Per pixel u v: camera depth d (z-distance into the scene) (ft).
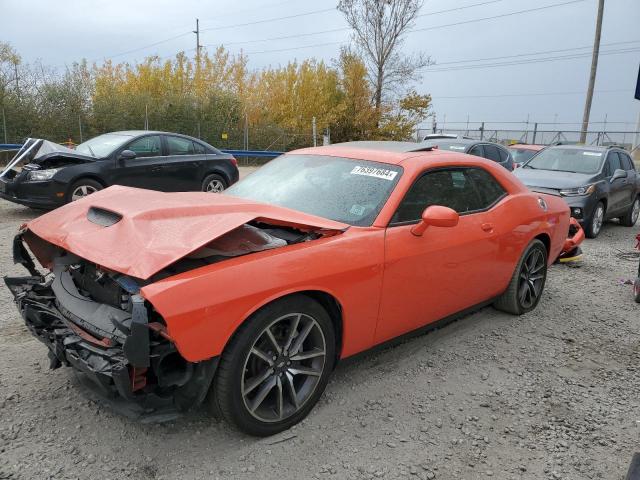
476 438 9.70
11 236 23.81
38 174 27.12
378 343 11.27
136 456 8.61
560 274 21.76
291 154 14.25
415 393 11.16
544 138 114.73
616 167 34.37
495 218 13.74
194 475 8.24
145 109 79.46
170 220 9.02
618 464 9.20
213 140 86.02
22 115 68.80
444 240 11.88
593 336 14.96
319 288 9.36
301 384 9.82
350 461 8.81
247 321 8.56
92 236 8.97
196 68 98.99
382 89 116.78
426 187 11.97
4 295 15.46
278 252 9.14
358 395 10.92
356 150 13.17
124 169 29.81
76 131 73.20
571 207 29.96
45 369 11.16
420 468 8.77
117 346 8.14
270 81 104.68
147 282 8.05
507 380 12.00
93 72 91.91
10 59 68.28
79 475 8.09
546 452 9.41
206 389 8.37
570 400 11.28
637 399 11.48
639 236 23.80
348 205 11.28
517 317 16.05
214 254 8.80
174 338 7.61
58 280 10.12
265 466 8.54
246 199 11.99
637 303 18.25
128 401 8.18
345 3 111.65
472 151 36.76
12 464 8.21
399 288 10.97
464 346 13.71
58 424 9.32
